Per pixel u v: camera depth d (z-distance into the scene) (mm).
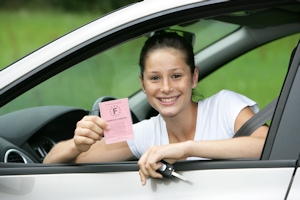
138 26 2154
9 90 2125
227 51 3385
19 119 2756
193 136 2500
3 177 2135
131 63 3525
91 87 4031
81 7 13242
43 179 2121
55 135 2854
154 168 2033
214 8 2139
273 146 1997
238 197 1947
